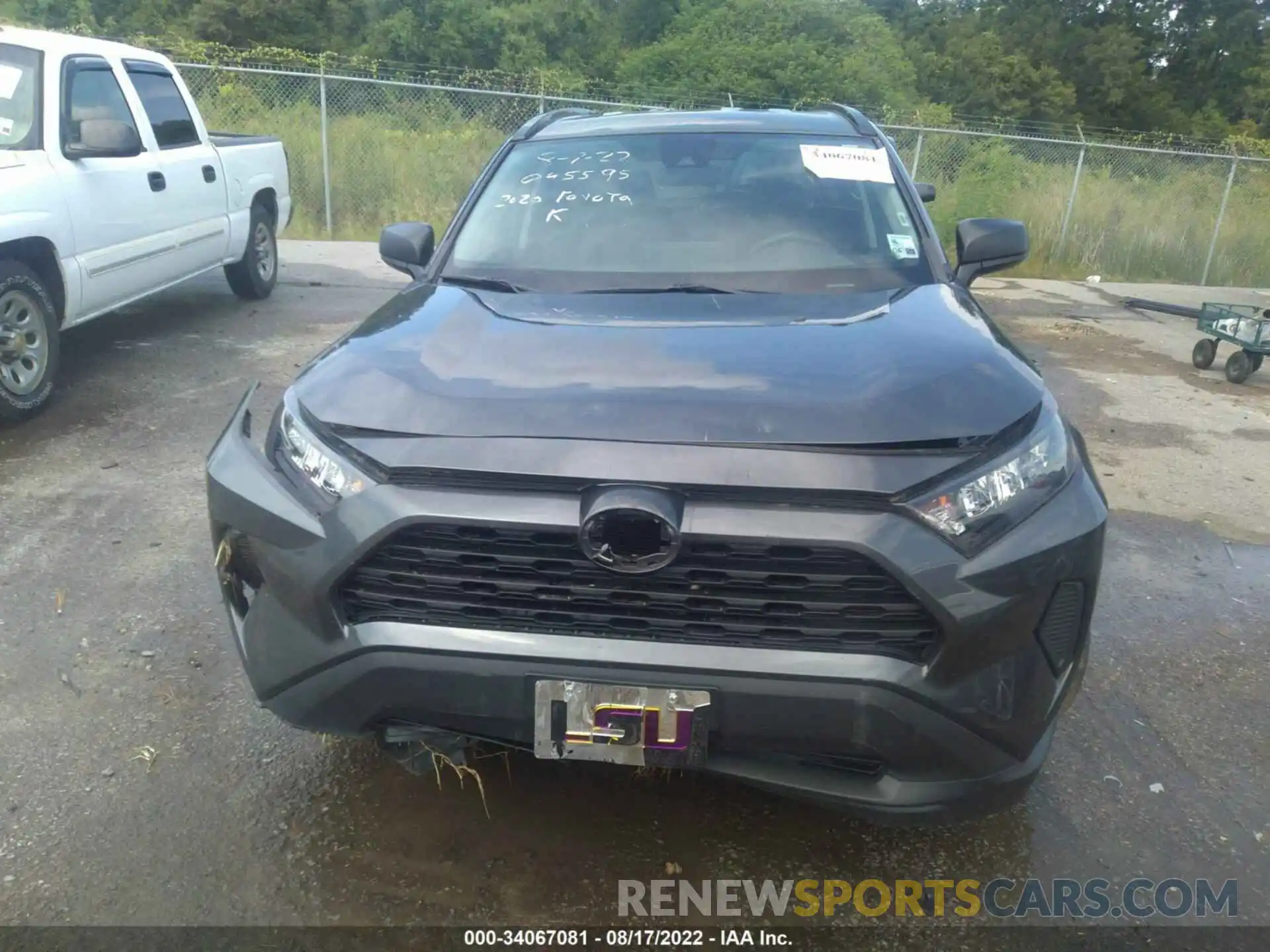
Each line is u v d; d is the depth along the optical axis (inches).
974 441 86.9
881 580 81.3
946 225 536.7
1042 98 1791.3
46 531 169.9
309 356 282.4
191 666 133.2
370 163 551.5
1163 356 342.3
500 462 83.6
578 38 1499.8
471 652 84.6
